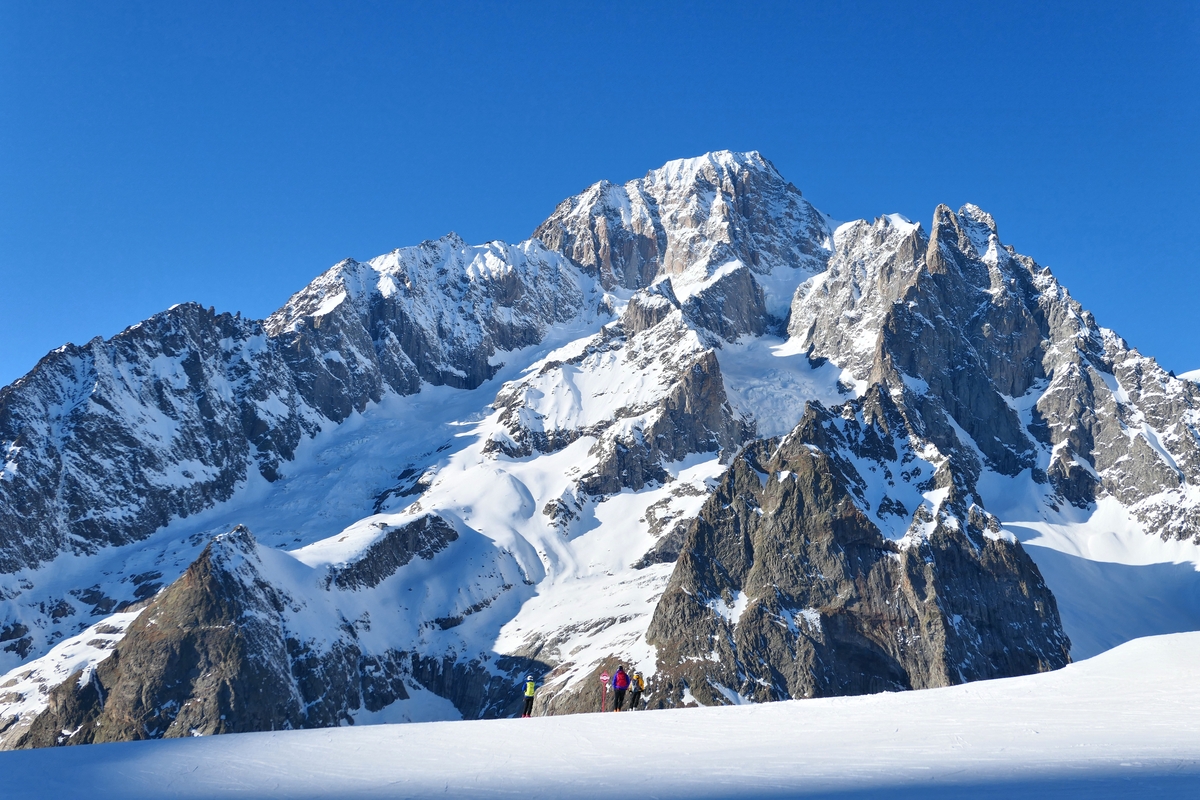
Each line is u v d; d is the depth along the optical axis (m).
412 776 31.48
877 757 30.45
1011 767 27.83
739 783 27.73
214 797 29.64
